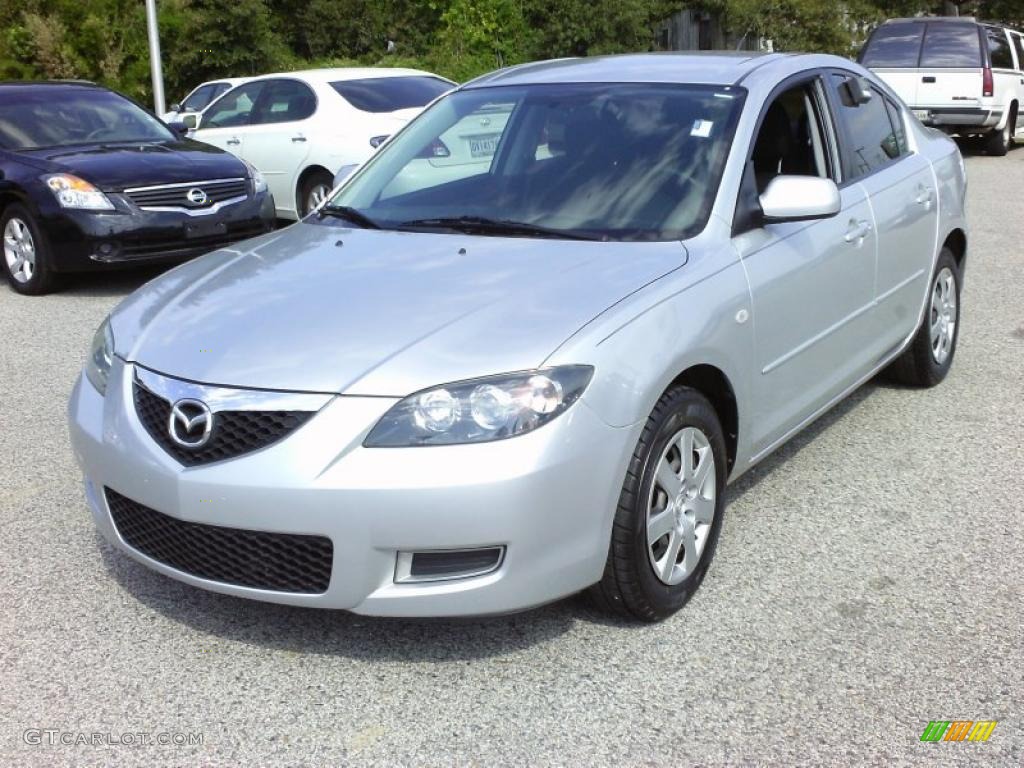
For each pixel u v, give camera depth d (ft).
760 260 12.97
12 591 12.58
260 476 10.08
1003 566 12.93
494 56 91.15
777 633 11.46
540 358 10.24
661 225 12.77
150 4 54.13
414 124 16.11
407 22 105.40
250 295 12.03
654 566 11.32
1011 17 107.34
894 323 17.26
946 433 17.44
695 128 13.83
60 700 10.46
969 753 9.50
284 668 10.96
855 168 16.21
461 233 13.29
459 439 9.91
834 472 15.92
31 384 20.71
